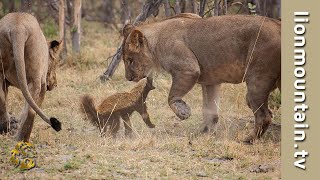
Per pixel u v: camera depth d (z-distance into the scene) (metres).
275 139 13.83
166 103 17.03
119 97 14.42
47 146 12.83
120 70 20.09
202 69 13.90
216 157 12.23
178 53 13.84
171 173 11.16
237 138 13.62
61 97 17.27
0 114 13.44
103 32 27.28
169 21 14.27
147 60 14.47
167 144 12.83
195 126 15.20
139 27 14.59
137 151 12.54
